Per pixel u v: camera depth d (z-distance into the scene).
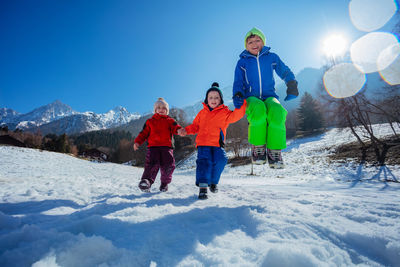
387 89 14.25
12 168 13.50
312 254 0.94
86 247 0.91
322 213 1.51
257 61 2.69
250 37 2.73
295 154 21.33
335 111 17.91
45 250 0.91
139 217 1.42
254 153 2.34
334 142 23.27
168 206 1.78
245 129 27.30
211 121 2.72
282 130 2.24
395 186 4.99
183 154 37.41
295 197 2.32
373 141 14.94
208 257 0.93
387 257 0.93
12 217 1.36
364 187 4.85
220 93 2.83
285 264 0.85
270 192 3.06
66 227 1.20
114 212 1.60
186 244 1.06
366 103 15.56
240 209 1.64
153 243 1.05
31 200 2.20
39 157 20.03
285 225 1.24
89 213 1.61
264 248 0.99
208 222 1.37
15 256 0.85
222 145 2.73
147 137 3.40
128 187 3.84
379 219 1.32
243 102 2.44
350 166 12.73
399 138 15.41
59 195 2.63
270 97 2.50
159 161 3.18
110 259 0.90
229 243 1.08
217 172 2.67
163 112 3.51
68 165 18.27
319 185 5.73
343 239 1.09
